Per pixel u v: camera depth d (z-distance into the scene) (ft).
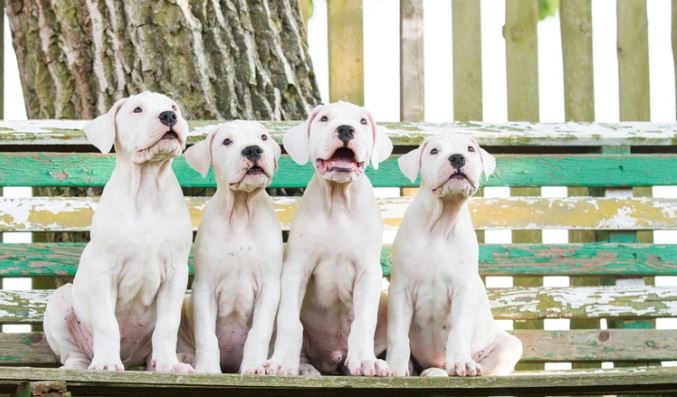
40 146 24.68
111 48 25.52
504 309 24.73
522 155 25.25
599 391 20.68
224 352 22.17
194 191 25.71
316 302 22.13
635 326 25.39
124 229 20.70
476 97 27.02
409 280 21.93
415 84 26.96
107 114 21.02
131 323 21.44
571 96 27.30
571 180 25.29
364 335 21.18
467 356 21.09
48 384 17.79
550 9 32.40
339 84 26.81
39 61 25.98
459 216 22.04
